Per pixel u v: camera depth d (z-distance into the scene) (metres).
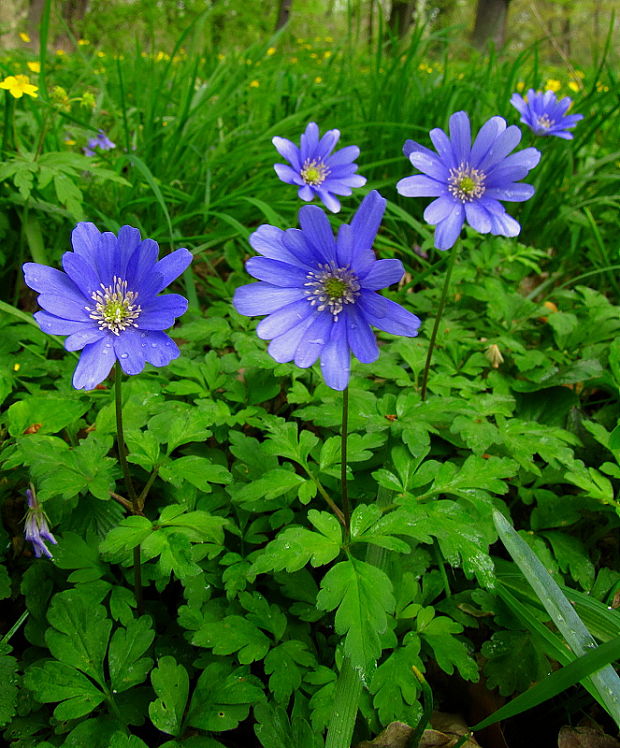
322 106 0.37
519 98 0.28
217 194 0.31
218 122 0.38
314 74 0.50
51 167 0.23
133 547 0.13
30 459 0.14
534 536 0.18
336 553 0.13
